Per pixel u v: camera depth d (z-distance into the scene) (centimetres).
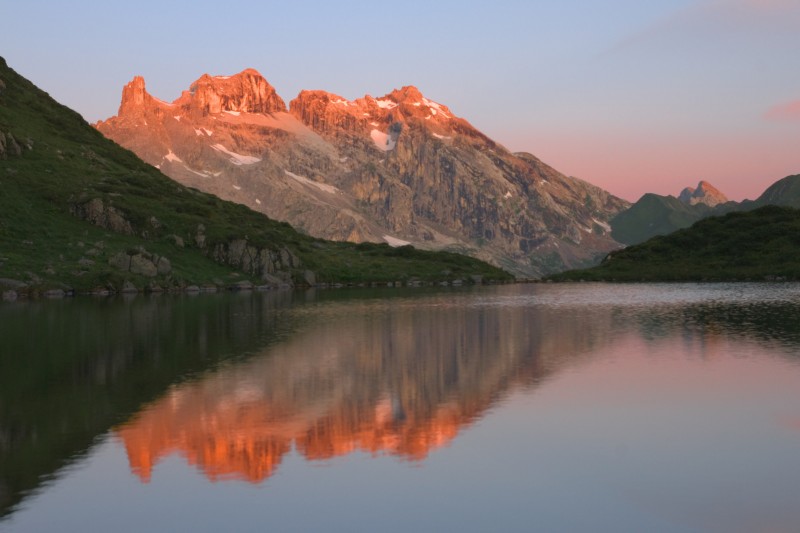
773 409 3469
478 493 2347
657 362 4959
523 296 13912
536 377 4397
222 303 11144
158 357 5256
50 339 6253
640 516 2156
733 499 2283
